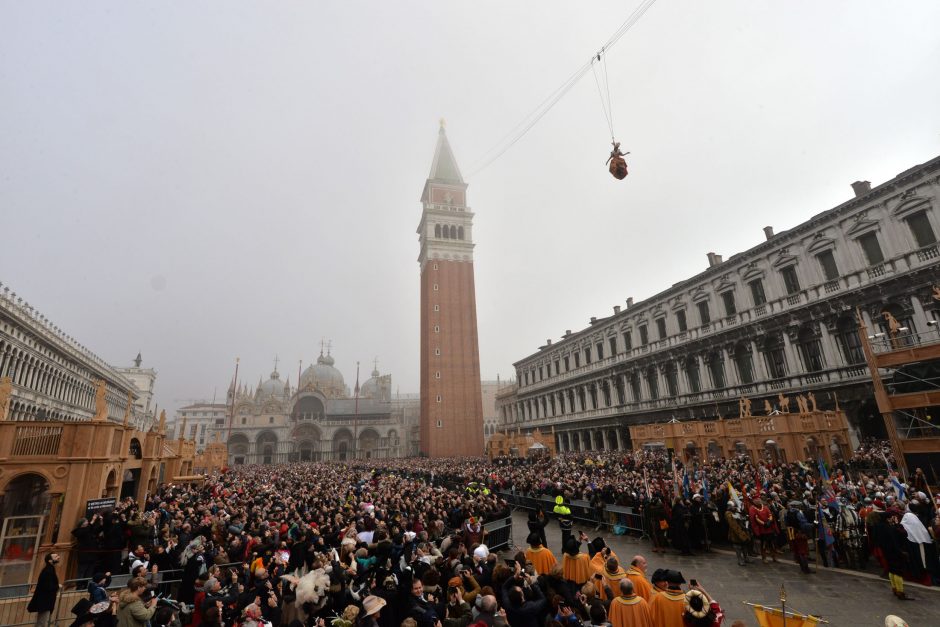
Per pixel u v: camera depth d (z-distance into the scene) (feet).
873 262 109.29
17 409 137.90
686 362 162.91
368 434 383.24
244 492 91.15
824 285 118.73
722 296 150.61
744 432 100.17
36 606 36.94
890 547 39.83
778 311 130.11
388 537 43.88
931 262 95.96
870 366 76.79
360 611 30.78
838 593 41.06
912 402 70.85
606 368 206.80
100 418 57.31
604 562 35.53
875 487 56.85
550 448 189.37
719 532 59.36
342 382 462.19
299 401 390.63
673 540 56.95
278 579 36.52
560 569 32.09
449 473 128.98
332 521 55.01
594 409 217.77
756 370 135.95
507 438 211.41
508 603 27.25
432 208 325.01
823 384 115.34
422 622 26.73
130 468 77.05
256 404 400.88
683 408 160.04
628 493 70.54
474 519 52.60
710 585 44.91
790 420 91.76
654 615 26.81
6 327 129.59
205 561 42.16
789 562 50.85
